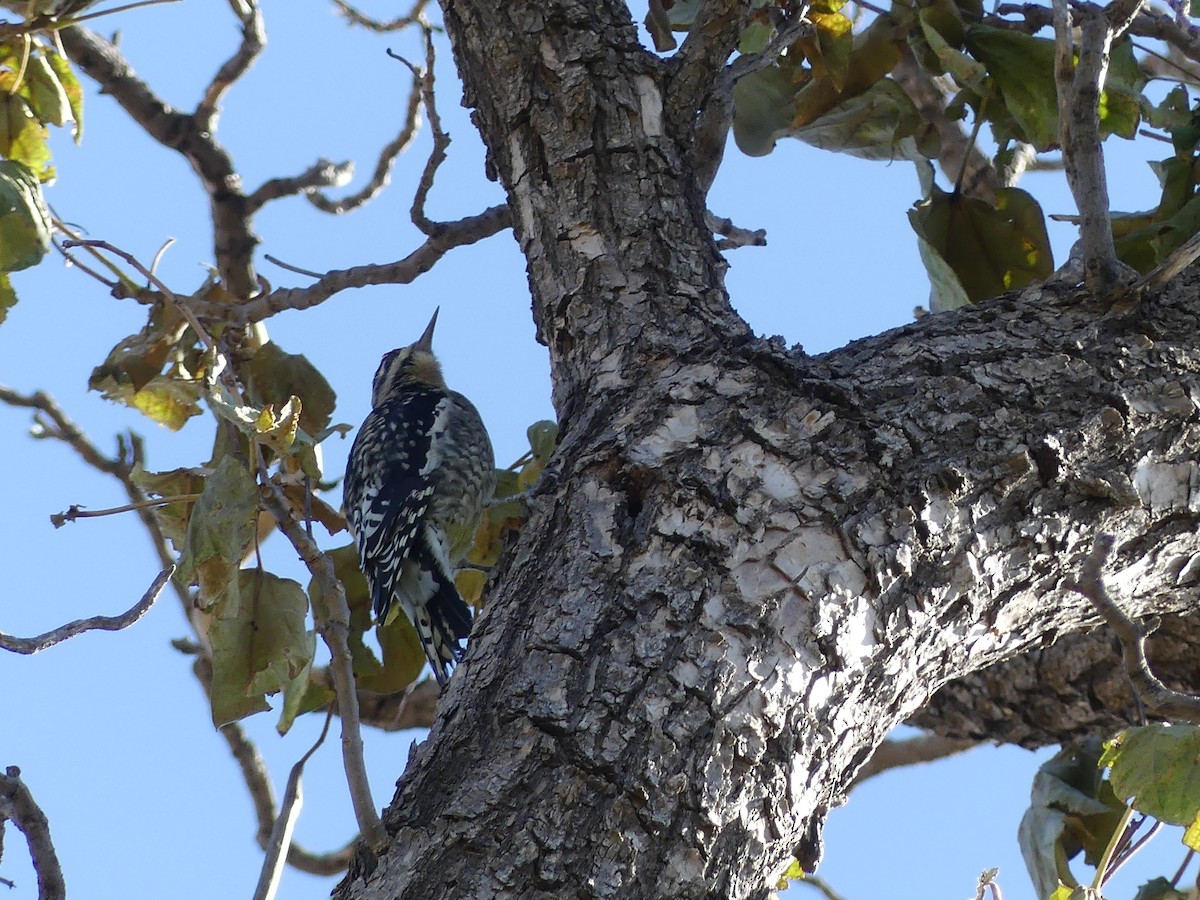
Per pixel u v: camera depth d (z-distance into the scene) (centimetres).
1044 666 830
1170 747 605
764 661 500
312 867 895
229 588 643
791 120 878
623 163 691
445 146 802
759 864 478
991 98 816
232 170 1042
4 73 834
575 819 471
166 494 779
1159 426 571
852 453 550
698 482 547
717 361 604
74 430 873
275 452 692
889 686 530
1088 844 769
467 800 483
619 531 546
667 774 475
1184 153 788
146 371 852
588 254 675
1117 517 557
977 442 555
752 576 520
